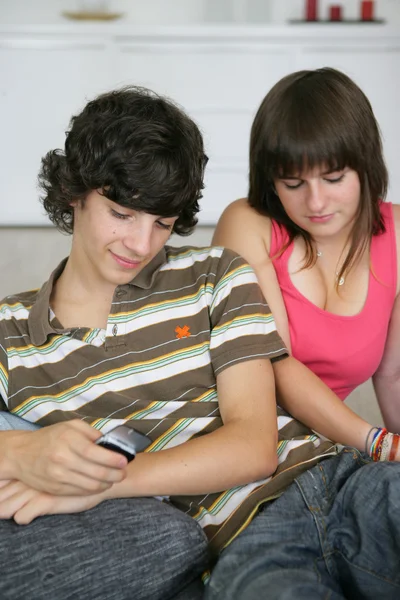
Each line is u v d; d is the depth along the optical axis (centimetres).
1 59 413
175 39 414
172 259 134
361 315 149
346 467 115
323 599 95
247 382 123
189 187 118
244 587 96
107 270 120
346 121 133
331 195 136
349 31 411
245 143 427
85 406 124
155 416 124
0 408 128
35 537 100
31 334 126
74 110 420
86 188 117
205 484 112
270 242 151
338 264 150
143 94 122
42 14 465
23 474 106
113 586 98
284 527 106
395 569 100
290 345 153
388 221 149
